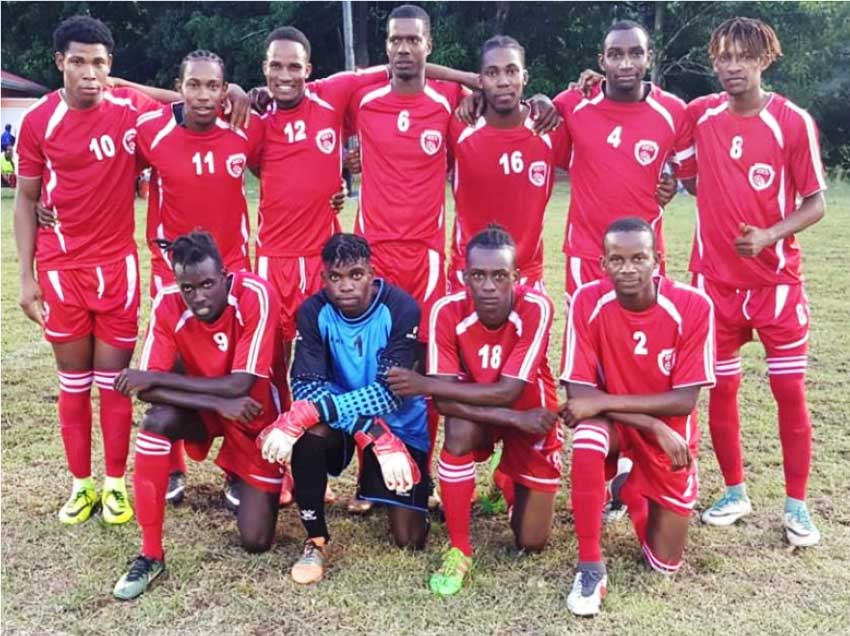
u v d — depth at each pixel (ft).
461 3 91.50
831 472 15.62
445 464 12.32
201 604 11.82
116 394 14.38
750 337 14.23
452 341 12.69
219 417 13.14
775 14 88.79
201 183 14.52
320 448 12.52
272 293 12.98
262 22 93.04
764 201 13.42
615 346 12.26
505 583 12.28
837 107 95.71
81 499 14.35
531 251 15.43
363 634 11.07
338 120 15.16
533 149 14.79
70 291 14.17
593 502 11.72
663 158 14.40
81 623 11.33
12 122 92.53
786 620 11.28
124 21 106.93
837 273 32.40
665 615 11.43
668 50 95.96
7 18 108.37
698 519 14.23
